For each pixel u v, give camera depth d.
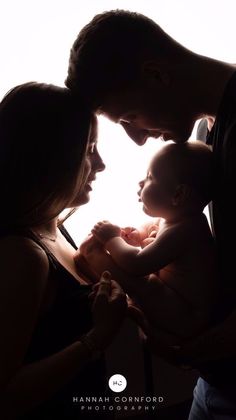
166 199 1.06
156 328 1.08
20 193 0.94
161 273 1.10
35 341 0.93
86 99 1.04
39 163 0.94
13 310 0.84
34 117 0.95
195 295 1.06
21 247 0.88
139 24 1.07
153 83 1.07
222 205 1.00
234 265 1.01
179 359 1.08
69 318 0.96
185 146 1.07
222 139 0.99
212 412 1.14
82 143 0.97
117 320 0.94
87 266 1.08
